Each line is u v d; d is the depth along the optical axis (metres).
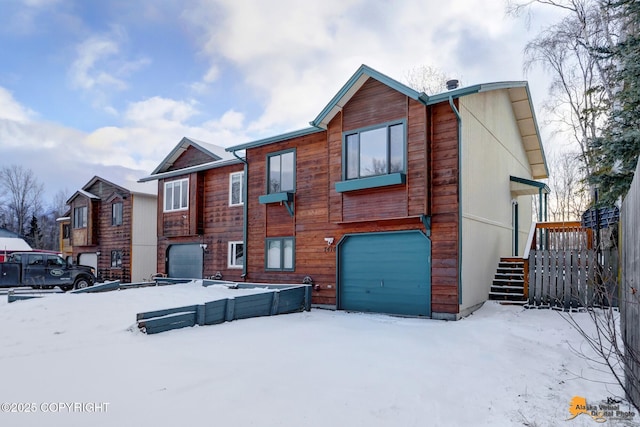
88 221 22.62
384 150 10.27
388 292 10.46
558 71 17.69
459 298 9.20
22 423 3.28
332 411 3.64
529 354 5.80
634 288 3.50
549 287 9.41
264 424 3.33
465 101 10.02
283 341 6.51
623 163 8.07
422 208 9.54
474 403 3.94
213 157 16.94
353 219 10.73
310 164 12.36
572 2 16.05
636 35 8.11
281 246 12.87
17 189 51.09
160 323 6.94
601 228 9.51
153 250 21.58
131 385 4.21
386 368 5.02
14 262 16.30
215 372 4.69
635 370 3.59
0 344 6.06
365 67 10.29
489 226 11.43
